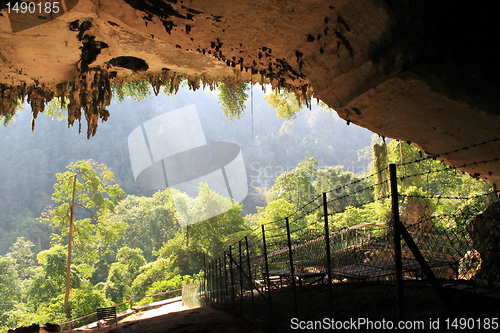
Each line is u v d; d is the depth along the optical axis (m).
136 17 7.77
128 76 13.09
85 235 35.28
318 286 9.73
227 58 8.50
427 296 5.67
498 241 5.32
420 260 3.43
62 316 24.05
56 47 10.40
